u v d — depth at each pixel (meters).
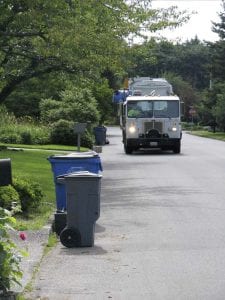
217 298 13.59
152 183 36.66
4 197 21.69
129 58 44.66
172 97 64.69
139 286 14.64
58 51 39.00
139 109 64.31
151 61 48.88
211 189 33.47
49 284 14.85
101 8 39.31
